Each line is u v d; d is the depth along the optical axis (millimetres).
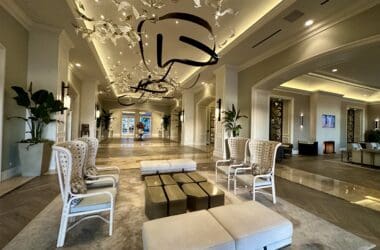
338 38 3773
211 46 5758
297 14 3779
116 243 1878
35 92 4082
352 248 1874
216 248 1290
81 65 6879
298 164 6414
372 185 4055
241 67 6863
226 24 4633
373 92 10672
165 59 6812
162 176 3223
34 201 2812
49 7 3730
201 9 4059
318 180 4402
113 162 5879
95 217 2277
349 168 5832
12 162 3906
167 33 5051
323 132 9805
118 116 18734
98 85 10156
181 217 1613
